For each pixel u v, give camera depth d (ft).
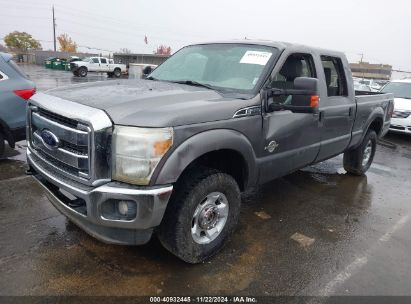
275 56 12.51
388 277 10.69
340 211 15.48
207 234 10.58
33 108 10.75
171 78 13.84
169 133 8.67
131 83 12.30
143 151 8.47
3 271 9.67
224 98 10.84
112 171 8.71
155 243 11.57
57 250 10.84
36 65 180.45
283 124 12.41
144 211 8.63
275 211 14.96
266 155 12.08
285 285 9.95
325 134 15.20
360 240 12.92
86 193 8.70
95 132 8.43
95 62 113.09
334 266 11.09
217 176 10.11
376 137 20.86
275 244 12.15
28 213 13.10
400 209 16.25
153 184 8.66
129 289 9.31
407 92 36.35
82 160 8.91
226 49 13.76
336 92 16.46
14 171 17.46
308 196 17.03
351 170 20.52
